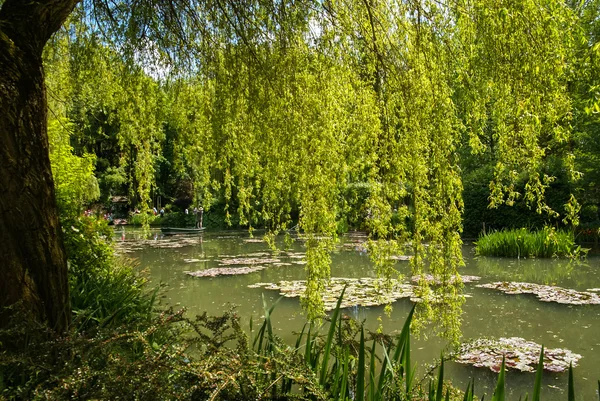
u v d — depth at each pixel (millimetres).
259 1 3139
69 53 3836
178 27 3568
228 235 19500
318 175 2695
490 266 9445
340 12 2982
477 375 3734
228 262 10828
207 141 3555
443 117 2717
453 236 2650
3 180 2168
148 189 3613
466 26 2758
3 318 2129
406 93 2785
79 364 1760
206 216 23594
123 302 3803
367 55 3016
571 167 2723
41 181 2307
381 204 2729
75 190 5359
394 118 2826
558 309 5781
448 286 2705
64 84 3904
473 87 2756
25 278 2191
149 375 1518
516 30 2525
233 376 1531
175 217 24156
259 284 7734
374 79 2930
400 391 1864
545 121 2627
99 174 20859
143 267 10258
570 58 2609
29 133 2264
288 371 1721
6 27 2279
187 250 13938
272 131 3061
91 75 3756
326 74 2965
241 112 3309
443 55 2852
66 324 2381
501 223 14219
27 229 2223
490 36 2625
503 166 2691
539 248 10680
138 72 3566
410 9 2873
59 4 2455
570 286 7293
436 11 2844
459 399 2039
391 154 2787
